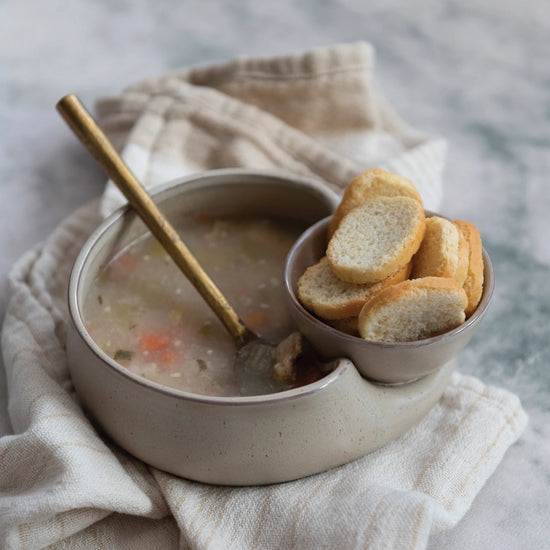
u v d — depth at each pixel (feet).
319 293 2.12
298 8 3.48
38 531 2.00
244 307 2.30
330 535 1.98
